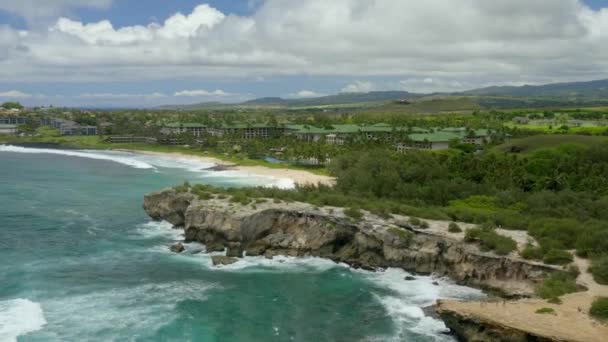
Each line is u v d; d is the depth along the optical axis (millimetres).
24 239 88812
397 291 67938
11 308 59031
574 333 44812
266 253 81500
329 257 80875
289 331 56219
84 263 76875
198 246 85750
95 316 58188
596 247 67000
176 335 54406
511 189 106688
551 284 58781
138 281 69875
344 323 58156
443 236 74062
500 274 67438
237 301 63938
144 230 96188
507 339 46469
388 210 85438
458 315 50906
